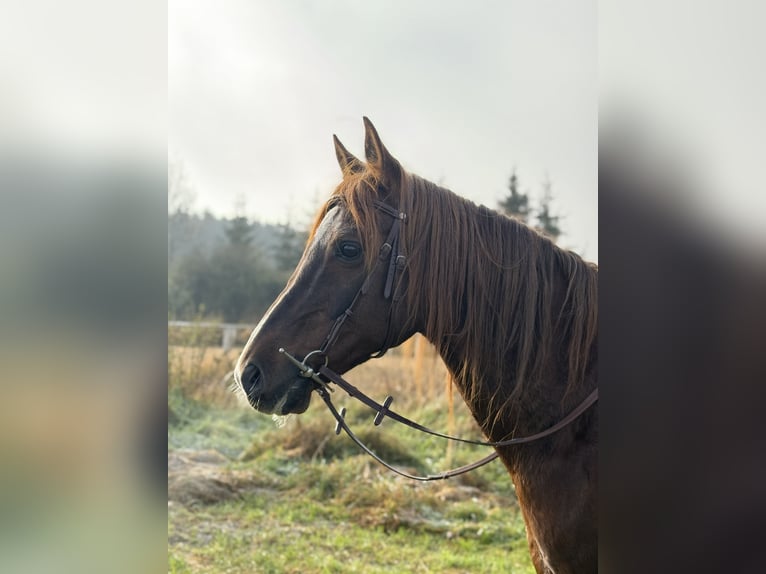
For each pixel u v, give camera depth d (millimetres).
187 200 21844
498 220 2086
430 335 2068
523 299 1980
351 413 7234
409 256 2035
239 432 7352
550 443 1898
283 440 6801
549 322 1959
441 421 7199
